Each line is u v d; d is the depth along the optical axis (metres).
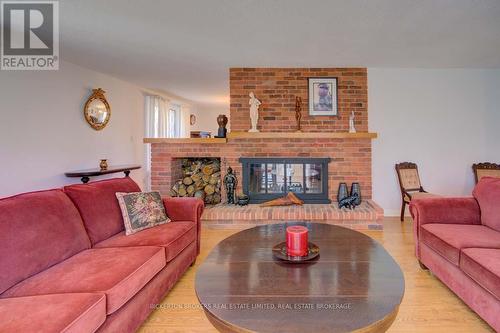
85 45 3.10
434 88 4.11
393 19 2.52
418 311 1.81
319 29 2.72
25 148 3.04
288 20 2.53
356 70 4.06
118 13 2.39
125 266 1.58
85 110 3.90
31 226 1.59
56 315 1.12
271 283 1.32
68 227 1.82
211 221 3.62
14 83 2.92
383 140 4.14
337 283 1.31
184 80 4.76
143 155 5.44
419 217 2.43
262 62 3.79
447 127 4.14
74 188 2.11
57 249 1.68
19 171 2.97
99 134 4.21
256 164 4.11
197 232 2.64
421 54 3.47
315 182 4.12
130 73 4.30
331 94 4.06
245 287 1.29
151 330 1.66
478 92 4.12
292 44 3.12
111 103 4.50
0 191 2.80
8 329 1.03
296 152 4.02
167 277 1.97
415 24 2.62
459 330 1.63
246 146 4.06
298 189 4.11
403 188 3.93
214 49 3.27
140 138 5.34
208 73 4.32
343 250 1.74
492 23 2.61
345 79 4.06
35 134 3.15
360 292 1.23
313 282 1.33
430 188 4.18
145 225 2.31
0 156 2.79
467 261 1.72
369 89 4.09
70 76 3.66
